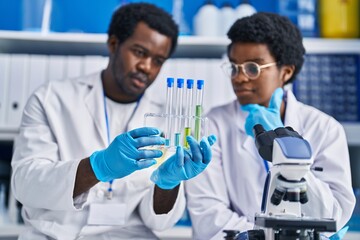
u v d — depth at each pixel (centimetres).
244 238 106
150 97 181
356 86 222
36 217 151
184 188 168
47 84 171
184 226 208
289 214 99
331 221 93
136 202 155
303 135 164
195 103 123
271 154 101
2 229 201
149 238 157
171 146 123
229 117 178
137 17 169
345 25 230
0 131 212
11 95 214
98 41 219
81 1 261
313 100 221
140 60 166
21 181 144
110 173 123
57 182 134
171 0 262
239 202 162
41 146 154
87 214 150
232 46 161
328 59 224
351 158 239
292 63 166
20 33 216
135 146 116
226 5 237
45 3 245
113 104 173
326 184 143
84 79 175
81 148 158
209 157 115
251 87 155
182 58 247
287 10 239
